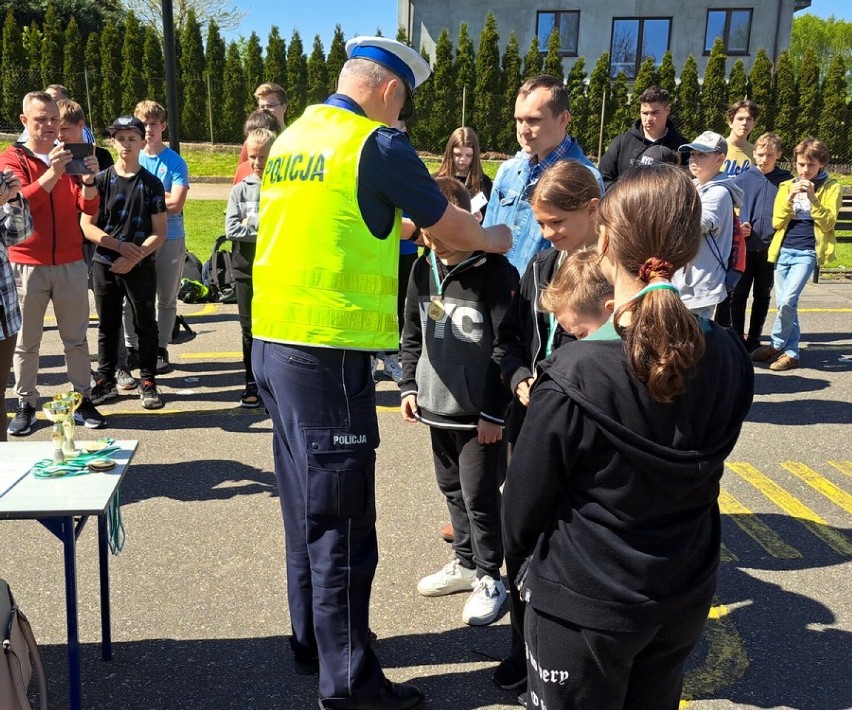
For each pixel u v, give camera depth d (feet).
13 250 14.96
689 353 4.45
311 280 6.91
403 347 9.88
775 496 13.46
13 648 6.77
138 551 11.12
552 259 7.80
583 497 4.98
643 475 4.75
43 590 10.14
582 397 4.72
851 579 10.75
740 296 21.88
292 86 74.28
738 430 4.99
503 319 8.39
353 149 6.81
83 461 8.20
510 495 5.21
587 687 5.13
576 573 4.99
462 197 8.91
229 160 69.36
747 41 76.38
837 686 8.54
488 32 70.90
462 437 9.16
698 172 13.83
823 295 31.19
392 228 7.22
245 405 17.46
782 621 9.74
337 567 7.38
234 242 16.48
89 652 8.94
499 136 72.23
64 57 71.31
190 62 73.00
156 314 19.25
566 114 10.16
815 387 19.75
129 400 17.89
